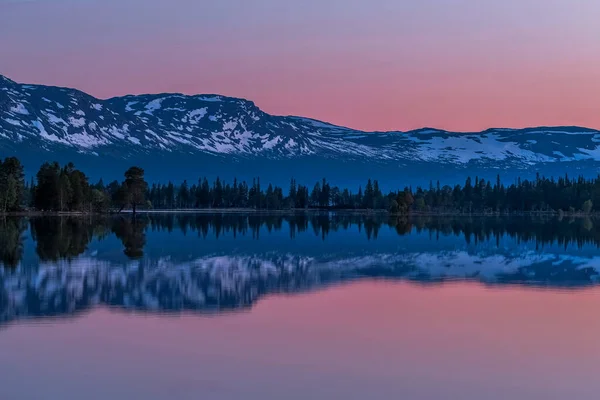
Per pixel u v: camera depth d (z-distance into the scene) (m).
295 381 34.12
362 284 65.62
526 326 46.12
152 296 57.16
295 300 55.97
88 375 34.84
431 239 132.75
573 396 32.47
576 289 62.62
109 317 48.25
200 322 46.81
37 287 61.09
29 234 128.25
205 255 93.31
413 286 64.44
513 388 33.53
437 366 36.72
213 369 35.94
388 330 44.72
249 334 43.31
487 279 69.69
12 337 42.22
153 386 33.25
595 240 131.88
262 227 177.25
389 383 34.00
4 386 33.16
